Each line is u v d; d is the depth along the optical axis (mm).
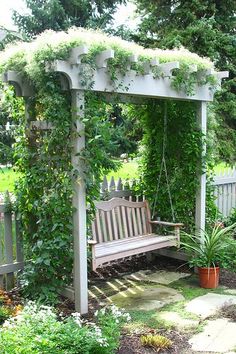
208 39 9742
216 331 3689
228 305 4352
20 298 4340
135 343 3410
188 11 9898
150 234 5703
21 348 2398
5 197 4551
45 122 4164
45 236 4215
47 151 4137
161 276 5395
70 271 4195
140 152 6086
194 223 5633
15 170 4555
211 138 5930
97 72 3963
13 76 4145
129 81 4309
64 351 2646
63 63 3703
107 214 5227
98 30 4203
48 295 4117
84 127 3926
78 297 4055
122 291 4820
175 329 3725
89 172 3963
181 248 5539
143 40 10453
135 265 5887
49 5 14734
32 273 4141
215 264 5082
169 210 5809
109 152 4625
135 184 6047
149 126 5910
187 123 5480
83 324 3758
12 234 4617
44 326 2867
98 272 5535
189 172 5523
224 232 5129
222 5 10211
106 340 3008
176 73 4844
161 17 10547
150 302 4422
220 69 10188
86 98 3963
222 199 7637
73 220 4047
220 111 10031
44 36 3799
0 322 3588
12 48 4145
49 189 4184
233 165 9859
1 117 4961
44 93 3900
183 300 4477
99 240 5059
